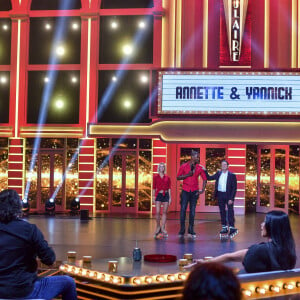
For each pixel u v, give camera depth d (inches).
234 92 726.5
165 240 527.2
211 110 729.0
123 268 260.5
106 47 857.5
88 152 852.0
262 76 724.0
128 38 852.6
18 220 189.3
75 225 666.8
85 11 848.3
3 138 872.3
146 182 854.5
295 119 721.6
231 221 560.7
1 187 871.1
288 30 824.9
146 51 850.8
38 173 864.9
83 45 851.4
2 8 876.0
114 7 856.3
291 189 832.9
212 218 768.3
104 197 860.0
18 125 858.8
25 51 860.0
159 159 850.1
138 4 854.5
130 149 858.1
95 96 848.3
